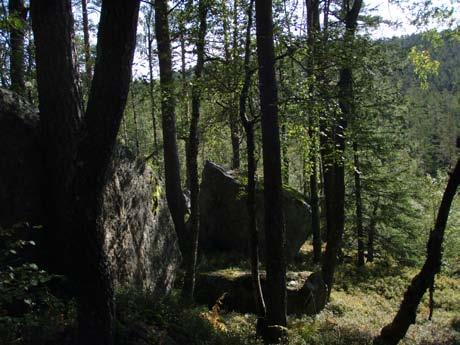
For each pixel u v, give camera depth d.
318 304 14.53
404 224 26.19
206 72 10.76
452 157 62.69
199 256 17.97
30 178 7.93
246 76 9.97
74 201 5.10
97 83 4.91
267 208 9.45
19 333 6.13
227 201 18.84
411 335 12.21
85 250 5.18
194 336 7.64
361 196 25.38
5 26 7.31
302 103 10.06
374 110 17.39
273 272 9.47
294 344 9.42
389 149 21.36
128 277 9.65
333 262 16.62
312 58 10.14
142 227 10.70
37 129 8.18
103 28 4.82
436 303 20.44
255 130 11.26
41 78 8.07
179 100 11.88
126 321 6.88
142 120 45.41
